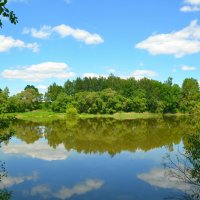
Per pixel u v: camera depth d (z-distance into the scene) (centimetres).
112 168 3108
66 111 11400
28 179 2750
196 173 1420
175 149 3819
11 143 4622
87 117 10781
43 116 11138
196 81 12550
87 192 2411
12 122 1517
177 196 2103
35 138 5153
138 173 2902
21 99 12188
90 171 3002
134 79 13888
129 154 3747
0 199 1430
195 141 1401
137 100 11950
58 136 5397
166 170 2698
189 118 1563
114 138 5097
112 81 14238
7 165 3241
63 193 2395
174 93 11875
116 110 11969
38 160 3472
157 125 7275
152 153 3756
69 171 3019
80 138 5150
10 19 838
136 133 5703
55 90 13875
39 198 2278
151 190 2386
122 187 2514
